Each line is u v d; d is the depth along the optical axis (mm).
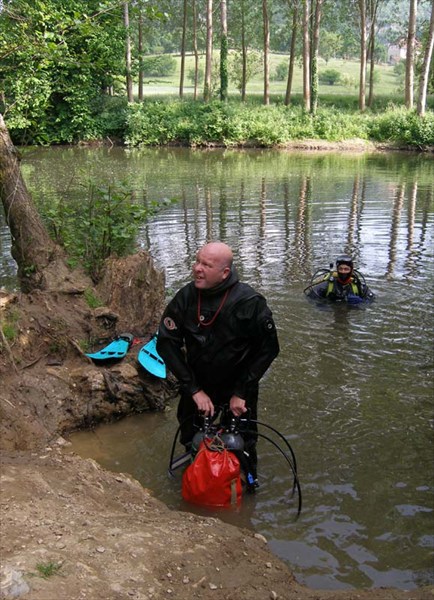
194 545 3271
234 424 4156
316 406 5430
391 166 24734
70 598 2555
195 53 42500
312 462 4590
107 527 3273
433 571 3445
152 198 15977
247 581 3076
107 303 6461
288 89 41875
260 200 15953
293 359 6398
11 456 4266
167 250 10789
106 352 5707
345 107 43062
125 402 5355
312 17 42375
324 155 29562
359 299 8219
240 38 46125
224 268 3934
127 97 36719
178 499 4156
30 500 3477
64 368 5406
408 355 6512
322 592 3152
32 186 16562
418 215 14078
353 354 6535
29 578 2600
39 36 7043
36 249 6441
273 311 7883
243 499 4152
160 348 4160
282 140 33406
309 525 3863
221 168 23219
